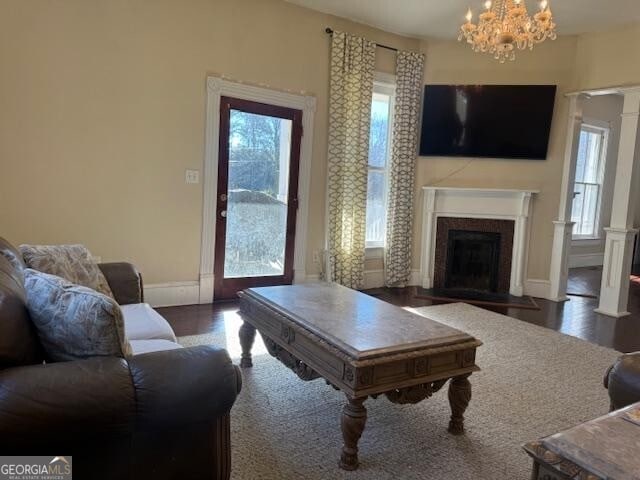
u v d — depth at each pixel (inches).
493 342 137.9
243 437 80.0
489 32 126.7
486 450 78.7
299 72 180.5
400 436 82.3
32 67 133.6
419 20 187.6
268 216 181.8
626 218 177.9
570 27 187.5
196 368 51.0
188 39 156.9
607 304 181.0
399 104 204.5
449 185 213.2
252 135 174.6
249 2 167.2
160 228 158.9
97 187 146.7
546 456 37.0
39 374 44.8
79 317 51.1
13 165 133.6
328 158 190.4
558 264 201.5
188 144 160.7
